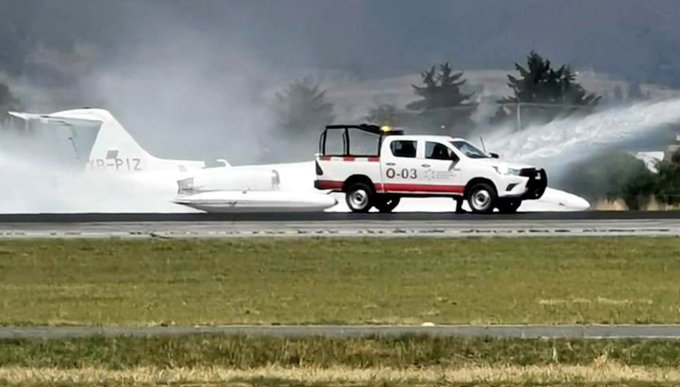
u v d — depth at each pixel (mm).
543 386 36969
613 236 84125
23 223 98438
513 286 64438
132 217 104125
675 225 91500
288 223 94688
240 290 63750
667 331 44938
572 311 53125
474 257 76000
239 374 38719
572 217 99062
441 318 50688
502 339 42219
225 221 97812
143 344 42375
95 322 49531
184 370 39312
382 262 74438
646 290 62406
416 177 102875
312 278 68500
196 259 76188
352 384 37344
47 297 61250
